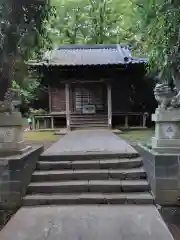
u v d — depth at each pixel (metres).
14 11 4.39
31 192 4.26
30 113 13.33
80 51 14.74
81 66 12.10
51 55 12.51
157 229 3.13
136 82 13.83
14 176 4.05
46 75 13.25
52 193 4.23
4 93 4.59
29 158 4.43
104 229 3.14
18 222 3.37
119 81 13.82
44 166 4.82
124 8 13.82
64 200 3.99
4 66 4.55
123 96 14.18
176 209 3.90
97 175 4.53
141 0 5.03
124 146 6.21
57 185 4.27
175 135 4.22
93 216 3.51
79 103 14.34
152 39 5.02
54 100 14.32
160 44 4.60
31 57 5.81
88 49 15.23
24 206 3.94
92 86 14.31
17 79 5.39
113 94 14.18
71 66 12.08
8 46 4.45
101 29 18.44
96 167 4.78
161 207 3.90
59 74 13.17
